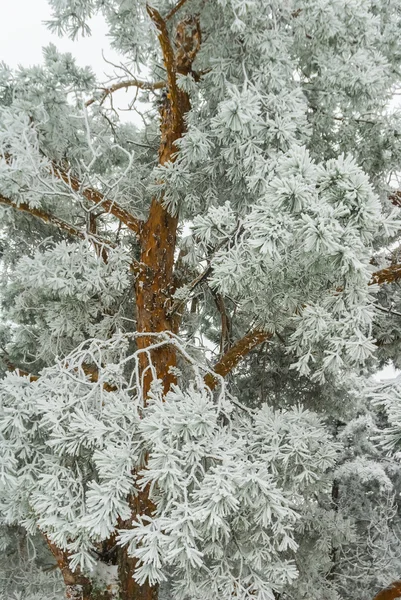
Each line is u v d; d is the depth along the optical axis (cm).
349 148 502
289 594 581
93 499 267
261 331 479
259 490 269
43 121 392
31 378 503
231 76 412
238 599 283
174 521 244
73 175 490
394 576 873
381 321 570
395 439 249
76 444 283
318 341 313
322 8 371
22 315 597
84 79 413
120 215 515
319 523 621
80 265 452
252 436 336
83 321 529
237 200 441
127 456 272
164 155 496
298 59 438
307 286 309
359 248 245
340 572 892
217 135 372
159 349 477
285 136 351
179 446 281
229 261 299
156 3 454
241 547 300
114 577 438
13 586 676
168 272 509
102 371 325
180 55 479
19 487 300
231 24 380
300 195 240
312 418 345
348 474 1013
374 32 399
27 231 593
